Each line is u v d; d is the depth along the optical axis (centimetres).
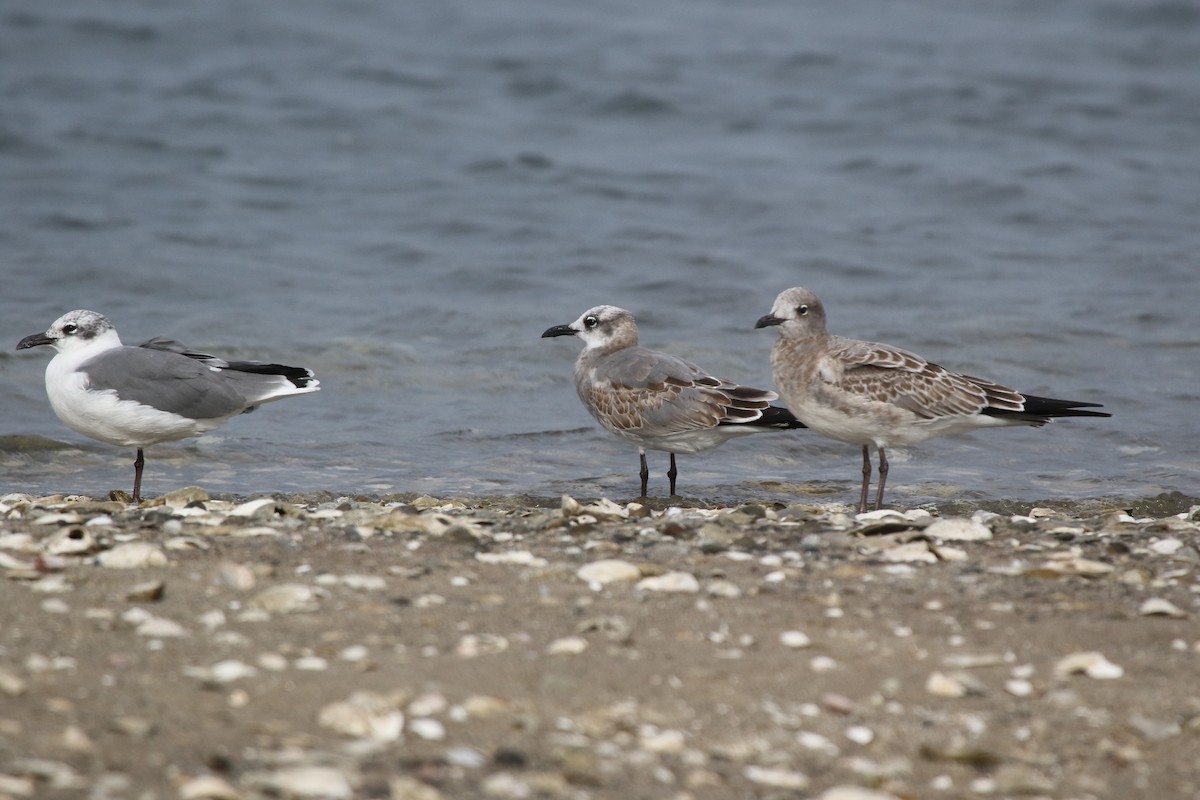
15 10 3922
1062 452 1638
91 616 793
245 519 1098
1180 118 3612
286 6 4288
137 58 3684
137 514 1113
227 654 744
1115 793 636
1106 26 4675
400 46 3950
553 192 2864
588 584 915
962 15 4759
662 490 1481
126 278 2278
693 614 852
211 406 1325
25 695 664
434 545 1023
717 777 633
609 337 1523
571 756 638
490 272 2383
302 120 3244
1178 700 730
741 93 3647
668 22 4381
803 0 4872
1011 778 641
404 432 1681
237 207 2706
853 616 857
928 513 1263
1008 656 789
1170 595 918
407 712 679
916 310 2245
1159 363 2006
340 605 845
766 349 2053
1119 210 2866
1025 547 1056
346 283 2333
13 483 1449
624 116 3447
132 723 637
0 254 2364
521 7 4491
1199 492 1472
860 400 1289
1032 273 2478
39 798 558
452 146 3144
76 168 2853
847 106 3578
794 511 1205
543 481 1503
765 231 2683
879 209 2848
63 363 1333
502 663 751
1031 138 3403
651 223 2700
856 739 680
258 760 612
